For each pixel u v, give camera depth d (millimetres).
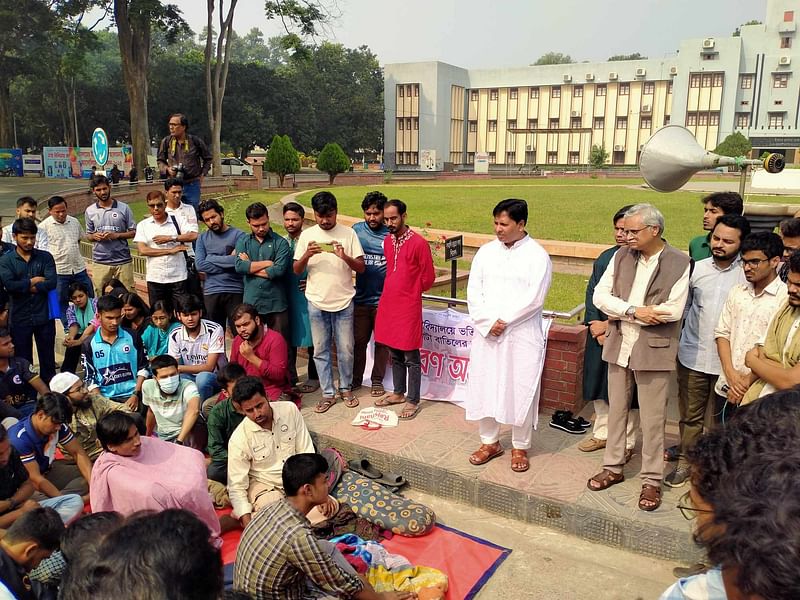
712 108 53719
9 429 4227
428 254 5195
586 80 58125
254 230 5617
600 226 14547
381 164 63438
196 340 5562
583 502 3977
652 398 3822
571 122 59875
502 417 4309
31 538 2904
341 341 5555
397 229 5137
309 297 5477
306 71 56125
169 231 6875
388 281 5277
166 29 30375
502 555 3801
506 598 3430
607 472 4156
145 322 5922
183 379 5016
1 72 41938
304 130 51844
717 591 1159
